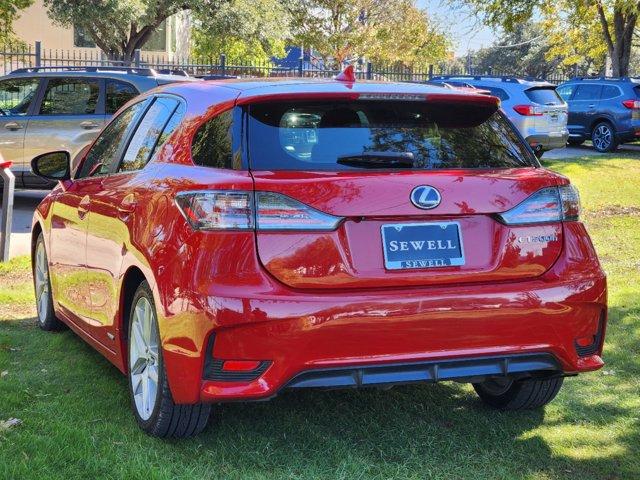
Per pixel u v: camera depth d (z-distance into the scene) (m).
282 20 36.12
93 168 5.29
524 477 3.77
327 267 3.51
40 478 3.43
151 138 4.47
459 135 4.02
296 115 3.79
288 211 3.49
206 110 3.96
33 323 6.32
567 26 37.75
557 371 3.96
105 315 4.59
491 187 3.75
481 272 3.69
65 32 40.06
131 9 31.58
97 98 12.05
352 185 3.56
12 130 12.16
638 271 8.62
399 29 44.03
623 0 26.17
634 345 5.93
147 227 3.92
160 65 25.36
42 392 4.64
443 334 3.60
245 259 3.45
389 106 3.97
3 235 8.41
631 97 21.97
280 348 3.44
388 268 3.56
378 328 3.50
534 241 3.81
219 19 33.56
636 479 3.79
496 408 4.65
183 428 3.89
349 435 4.18
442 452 4.01
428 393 4.87
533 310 3.71
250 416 4.36
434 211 3.63
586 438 4.25
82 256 4.98
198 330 3.46
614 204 13.90
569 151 22.52
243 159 3.62
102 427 4.10
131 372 4.18
